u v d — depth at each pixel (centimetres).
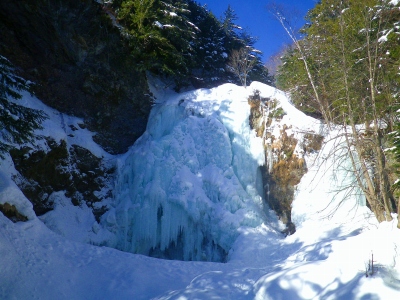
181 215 1616
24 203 1297
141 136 1892
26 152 1477
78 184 1698
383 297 650
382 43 1434
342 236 1381
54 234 1338
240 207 1630
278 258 1446
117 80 1950
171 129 1839
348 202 1565
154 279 1153
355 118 1600
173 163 1689
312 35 1805
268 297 763
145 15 2003
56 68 1844
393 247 808
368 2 1561
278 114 1789
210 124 1778
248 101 1833
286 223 1688
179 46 2289
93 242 1573
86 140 1792
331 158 1612
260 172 1775
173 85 2319
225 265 1360
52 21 1766
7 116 1118
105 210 1706
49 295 1039
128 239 1633
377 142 1244
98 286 1117
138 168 1722
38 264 1123
